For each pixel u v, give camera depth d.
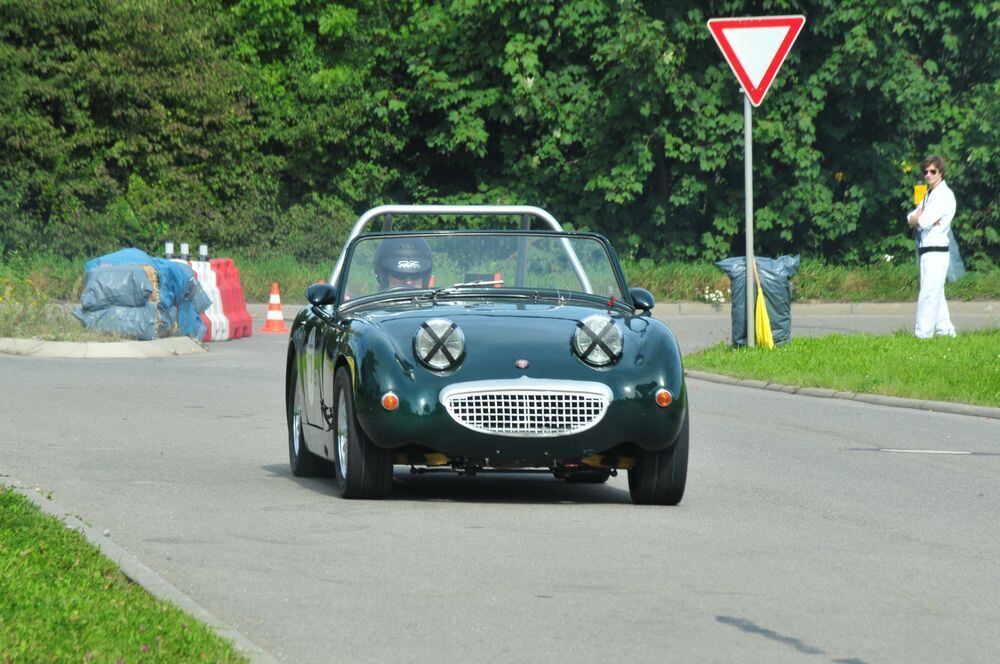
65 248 138.00
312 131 148.88
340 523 31.70
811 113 134.88
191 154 149.62
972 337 78.69
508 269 39.38
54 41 143.88
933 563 28.38
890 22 133.50
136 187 145.25
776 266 77.38
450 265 39.34
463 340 33.88
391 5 157.62
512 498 36.53
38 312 82.94
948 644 22.20
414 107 151.88
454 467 34.19
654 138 138.62
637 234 141.88
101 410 53.53
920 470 41.69
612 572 26.89
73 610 21.30
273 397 59.22
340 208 151.00
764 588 25.81
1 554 24.89
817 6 133.25
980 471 41.59
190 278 88.06
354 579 26.08
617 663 20.83
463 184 157.50
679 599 24.83
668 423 33.62
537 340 34.28
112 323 82.19
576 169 142.88
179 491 35.97
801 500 36.22
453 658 21.03
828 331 95.75
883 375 63.53
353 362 34.16
